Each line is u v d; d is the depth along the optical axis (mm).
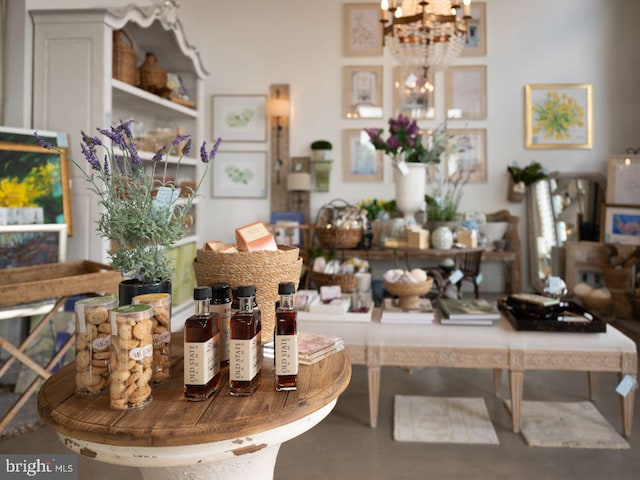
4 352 3406
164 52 5309
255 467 1388
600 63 6543
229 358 1312
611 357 2713
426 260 6645
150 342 1173
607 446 2615
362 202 6348
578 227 6520
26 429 2781
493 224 6219
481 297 6418
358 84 6750
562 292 3115
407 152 4090
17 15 3633
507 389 3512
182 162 5355
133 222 1415
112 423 1065
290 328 1246
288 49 6820
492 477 2344
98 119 3645
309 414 1187
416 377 3777
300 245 6625
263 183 6871
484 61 6660
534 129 6605
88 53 3658
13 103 3645
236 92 6879
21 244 3252
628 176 5969
